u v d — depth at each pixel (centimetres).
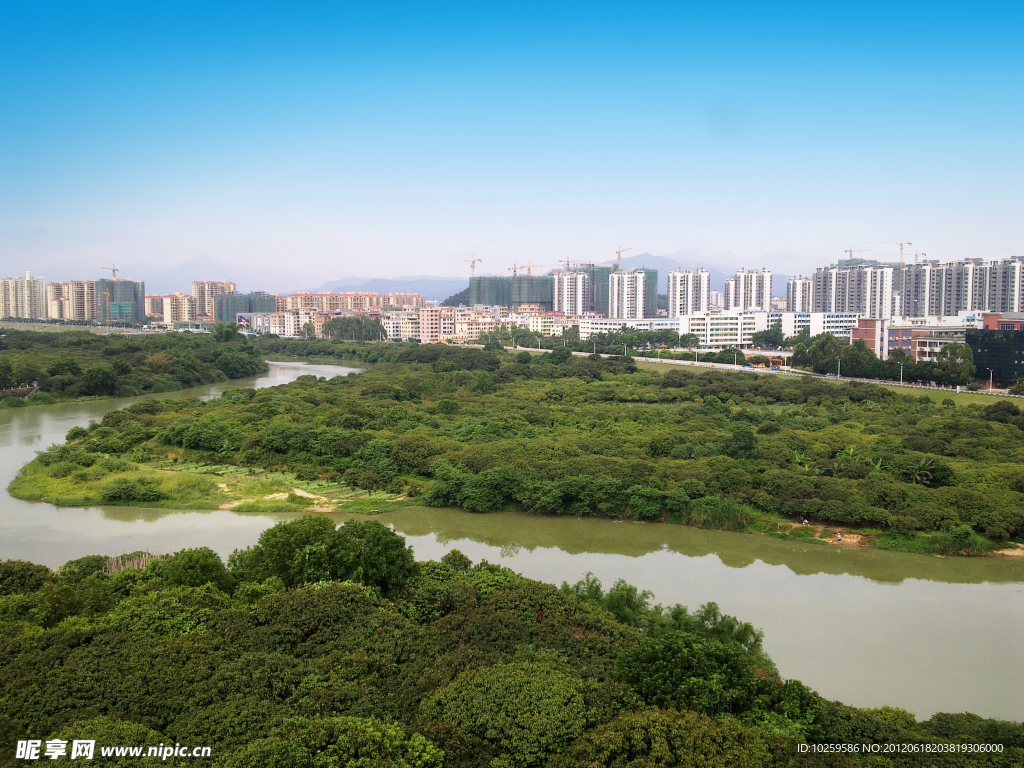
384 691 5150
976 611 7612
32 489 11494
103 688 4897
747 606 7656
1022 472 11106
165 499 11088
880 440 13788
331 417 15488
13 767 4038
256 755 4162
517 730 4662
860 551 9406
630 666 5300
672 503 10425
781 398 19725
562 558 9069
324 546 6912
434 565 7506
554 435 14638
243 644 5588
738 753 4362
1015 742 4900
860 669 6384
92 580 6756
